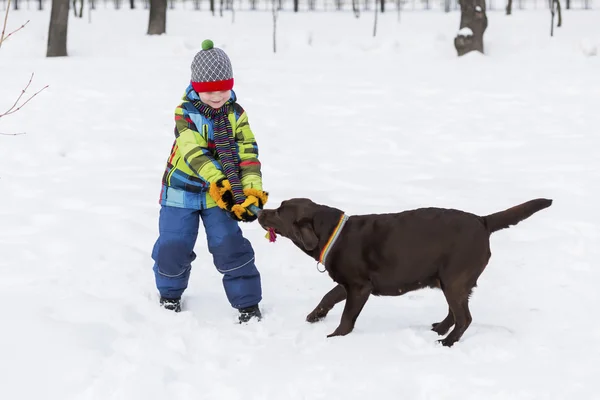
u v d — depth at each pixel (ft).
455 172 28.78
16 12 94.02
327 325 15.15
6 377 12.05
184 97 15.24
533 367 12.80
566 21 83.35
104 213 22.93
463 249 13.58
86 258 18.66
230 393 11.91
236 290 15.37
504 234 20.93
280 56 75.25
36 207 23.56
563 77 51.03
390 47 77.51
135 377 12.11
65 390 11.84
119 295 16.15
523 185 26.37
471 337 14.14
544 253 19.19
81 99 41.96
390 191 26.02
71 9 103.04
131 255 18.95
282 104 42.60
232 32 86.74
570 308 15.74
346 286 14.33
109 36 81.92
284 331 14.88
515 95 44.55
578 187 25.64
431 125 37.52
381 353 13.48
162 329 14.58
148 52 76.23
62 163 29.86
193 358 13.37
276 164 30.12
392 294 14.28
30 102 40.27
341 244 14.06
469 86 48.14
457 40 69.41
